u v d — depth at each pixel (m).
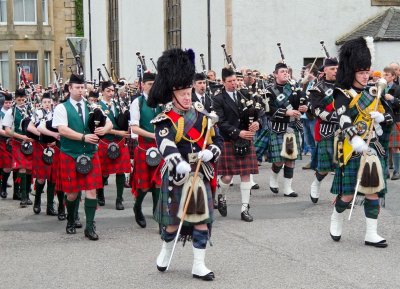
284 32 20.73
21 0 37.19
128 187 12.70
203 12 21.59
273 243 7.94
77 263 7.35
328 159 9.99
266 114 10.80
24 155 11.16
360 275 6.62
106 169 10.59
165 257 6.88
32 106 11.39
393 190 11.06
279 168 11.14
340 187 7.69
